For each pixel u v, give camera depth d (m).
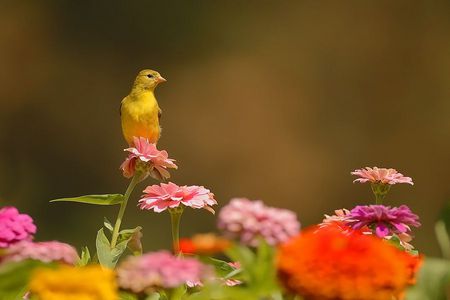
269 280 3.51
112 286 3.31
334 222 4.88
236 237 3.44
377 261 3.26
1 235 4.00
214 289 3.72
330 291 3.22
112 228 5.29
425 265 3.68
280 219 3.43
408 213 4.47
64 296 3.20
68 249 3.77
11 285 3.65
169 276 3.29
